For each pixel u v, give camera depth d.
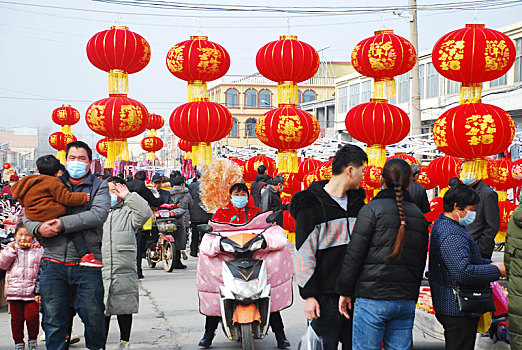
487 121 7.73
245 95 62.00
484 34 7.75
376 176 9.96
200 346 6.68
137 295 6.20
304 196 4.46
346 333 4.70
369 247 4.11
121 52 11.28
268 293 5.98
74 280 5.12
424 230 4.17
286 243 6.31
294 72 11.39
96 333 5.25
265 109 62.09
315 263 4.46
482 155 8.08
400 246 3.99
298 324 7.66
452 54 7.83
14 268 6.16
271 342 6.90
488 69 7.76
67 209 5.13
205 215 14.60
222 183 7.95
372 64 9.62
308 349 4.46
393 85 10.00
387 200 4.15
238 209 6.83
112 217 6.16
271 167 15.72
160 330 7.45
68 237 5.14
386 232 4.05
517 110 23.58
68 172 5.25
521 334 4.46
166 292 10.12
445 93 29.14
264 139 12.01
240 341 6.92
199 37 11.91
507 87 24.31
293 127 11.46
